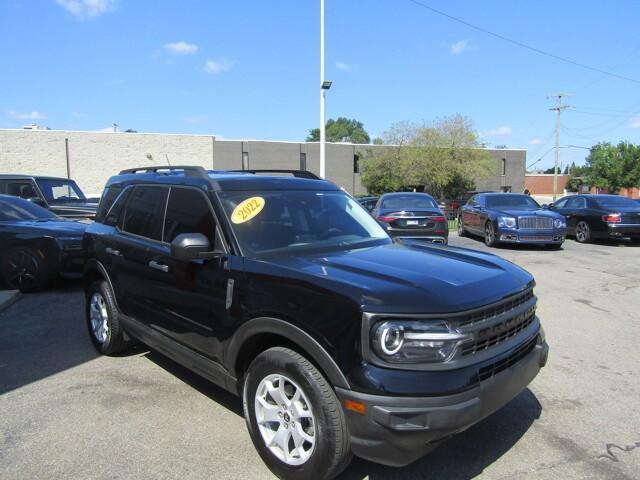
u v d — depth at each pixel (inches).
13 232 316.2
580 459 130.6
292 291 118.1
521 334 128.0
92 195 1472.7
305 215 159.5
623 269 417.7
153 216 175.6
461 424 103.7
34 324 249.9
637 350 216.1
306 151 1966.0
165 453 132.9
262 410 125.2
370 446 104.3
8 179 510.3
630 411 158.1
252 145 1895.9
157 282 164.1
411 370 103.7
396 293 108.5
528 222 538.3
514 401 164.7
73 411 156.4
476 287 118.2
